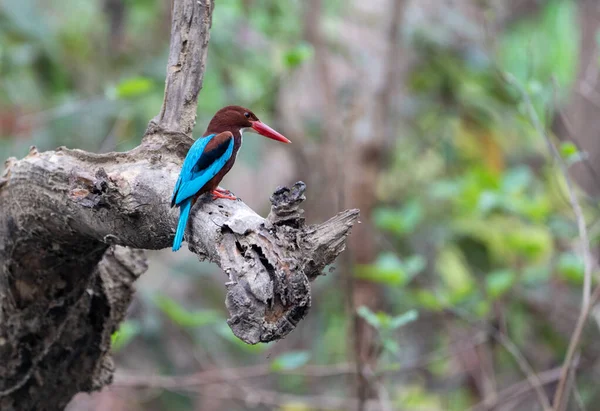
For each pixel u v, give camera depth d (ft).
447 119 48.08
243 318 14.66
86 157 19.80
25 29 38.93
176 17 20.77
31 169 20.16
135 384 31.96
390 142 45.21
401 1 43.93
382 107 44.04
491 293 33.14
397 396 44.50
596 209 34.76
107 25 46.88
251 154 40.04
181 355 42.80
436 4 48.16
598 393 37.96
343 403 35.63
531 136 50.37
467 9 49.75
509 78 28.81
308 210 44.55
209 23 20.90
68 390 22.94
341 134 42.50
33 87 44.21
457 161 48.75
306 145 45.42
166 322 41.70
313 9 44.83
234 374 36.50
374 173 43.37
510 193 37.52
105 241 19.53
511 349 30.63
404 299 43.27
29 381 22.54
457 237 41.73
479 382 42.68
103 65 46.29
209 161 18.75
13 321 21.90
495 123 48.21
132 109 38.78
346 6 48.08
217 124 23.04
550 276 38.19
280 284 14.74
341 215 15.96
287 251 15.15
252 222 15.38
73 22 48.24
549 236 40.70
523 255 40.09
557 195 43.01
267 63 45.70
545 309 40.32
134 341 41.37
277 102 43.88
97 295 22.41
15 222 20.85
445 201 46.96
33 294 21.71
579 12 53.78
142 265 23.31
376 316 26.55
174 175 18.67
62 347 22.38
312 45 44.55
